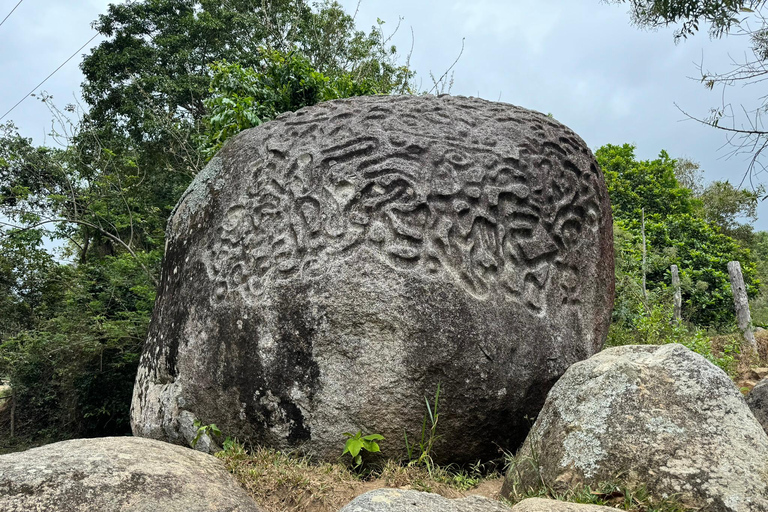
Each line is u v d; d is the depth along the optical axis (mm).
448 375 3008
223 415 3295
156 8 17266
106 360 12305
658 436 2291
